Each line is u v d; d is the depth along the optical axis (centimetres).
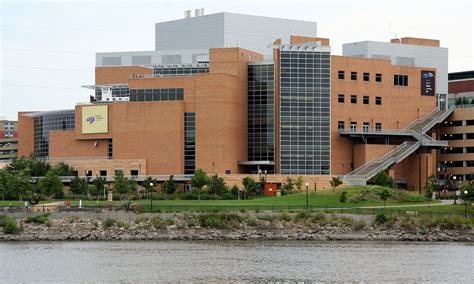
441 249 16500
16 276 13350
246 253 15575
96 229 17600
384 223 18038
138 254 15425
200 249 16062
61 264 14375
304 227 17738
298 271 13838
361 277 13438
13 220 17588
